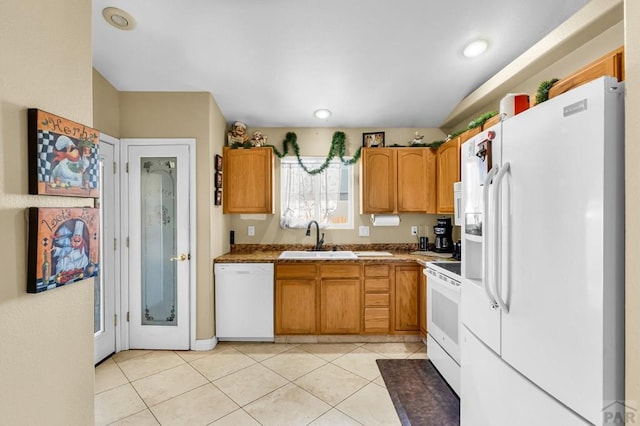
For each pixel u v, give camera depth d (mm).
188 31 1979
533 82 2139
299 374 2273
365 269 2836
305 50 2172
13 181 821
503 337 1154
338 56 2240
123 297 2670
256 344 2822
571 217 859
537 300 979
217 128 2912
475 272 1500
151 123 2668
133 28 1940
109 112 2533
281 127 3412
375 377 2236
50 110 940
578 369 838
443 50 2170
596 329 789
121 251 2662
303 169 3398
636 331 727
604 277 776
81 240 1045
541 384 965
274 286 2824
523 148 1041
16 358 829
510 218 1102
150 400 1957
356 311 2836
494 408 1233
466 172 1505
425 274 2502
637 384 725
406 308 2840
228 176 3074
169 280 2709
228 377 2230
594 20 1527
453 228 3350
